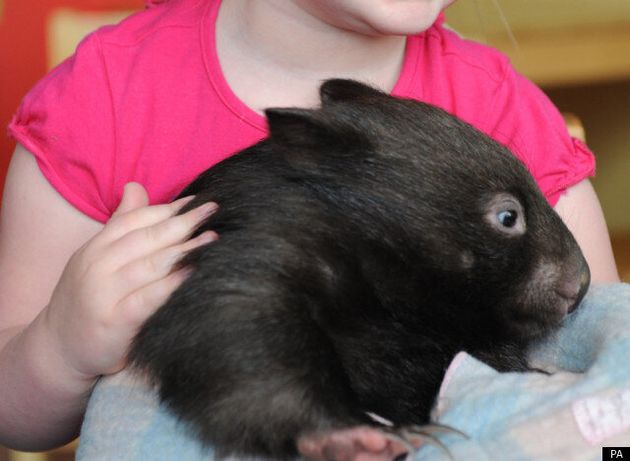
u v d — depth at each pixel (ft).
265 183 6.15
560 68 12.51
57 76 8.07
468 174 6.24
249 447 5.44
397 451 5.35
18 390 7.06
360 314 6.00
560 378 5.57
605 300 6.56
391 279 6.11
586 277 6.46
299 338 5.51
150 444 5.71
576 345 6.44
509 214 6.26
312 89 7.77
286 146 6.15
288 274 5.74
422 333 6.22
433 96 8.11
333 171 6.14
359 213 6.06
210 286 5.66
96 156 7.79
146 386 5.98
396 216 6.09
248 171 6.29
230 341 5.48
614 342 5.66
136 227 6.47
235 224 5.98
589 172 8.43
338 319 5.94
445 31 8.66
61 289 6.63
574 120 10.18
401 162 6.18
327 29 7.58
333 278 5.89
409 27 6.90
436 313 6.22
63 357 6.68
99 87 7.89
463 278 6.18
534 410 5.31
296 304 5.65
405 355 6.16
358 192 6.10
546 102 8.65
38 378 6.83
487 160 6.32
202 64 7.93
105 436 5.94
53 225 7.81
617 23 12.24
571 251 6.43
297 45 7.66
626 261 12.75
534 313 6.37
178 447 5.64
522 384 5.48
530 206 6.39
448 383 5.69
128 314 6.09
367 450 5.34
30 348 6.86
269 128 6.15
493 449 5.17
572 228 8.29
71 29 11.39
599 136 13.80
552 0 12.20
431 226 6.11
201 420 5.49
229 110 7.79
